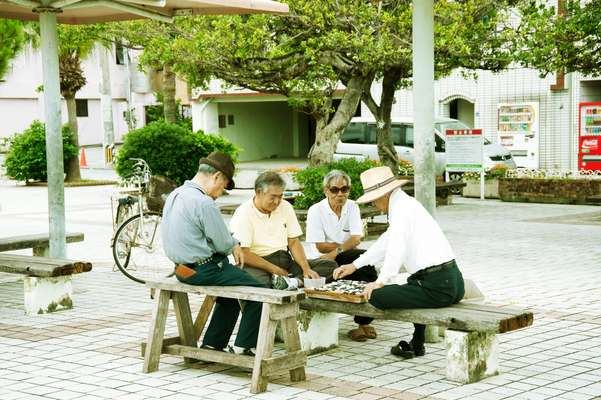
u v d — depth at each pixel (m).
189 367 6.14
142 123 51.91
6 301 8.81
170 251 5.87
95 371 6.04
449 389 5.48
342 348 6.64
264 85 15.84
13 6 9.61
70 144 26.33
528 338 6.84
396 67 15.79
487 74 26.75
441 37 12.91
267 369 5.46
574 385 5.55
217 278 5.80
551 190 18.69
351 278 7.06
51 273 7.85
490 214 16.58
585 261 10.81
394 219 5.80
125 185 12.31
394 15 13.65
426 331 6.79
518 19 21.88
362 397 5.33
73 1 8.23
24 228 15.23
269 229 6.65
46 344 6.87
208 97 33.38
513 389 5.46
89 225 15.59
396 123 22.39
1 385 5.72
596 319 7.52
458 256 11.38
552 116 25.52
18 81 46.97
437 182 18.77
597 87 25.28
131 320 7.74
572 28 13.37
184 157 19.78
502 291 8.89
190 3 8.59
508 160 22.27
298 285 6.54
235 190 23.31
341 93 29.78
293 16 13.12
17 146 25.70
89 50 27.56
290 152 39.34
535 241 12.70
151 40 14.92
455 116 29.11
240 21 13.45
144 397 5.41
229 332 6.23
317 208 7.39
